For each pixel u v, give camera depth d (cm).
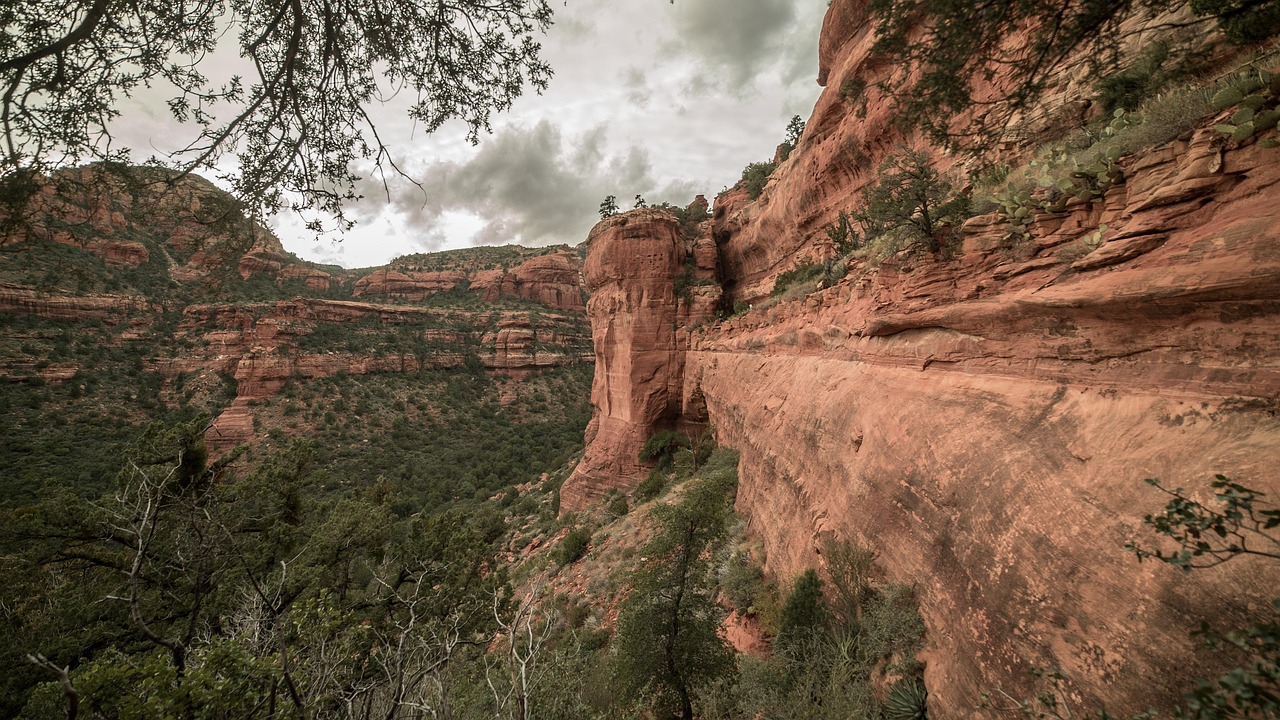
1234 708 265
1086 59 428
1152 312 502
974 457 650
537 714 623
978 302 751
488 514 3997
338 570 1442
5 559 1077
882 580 772
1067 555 473
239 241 440
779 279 2850
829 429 1119
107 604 1093
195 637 525
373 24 455
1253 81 448
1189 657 351
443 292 13000
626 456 3725
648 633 898
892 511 786
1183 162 504
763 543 1428
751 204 3919
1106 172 592
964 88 432
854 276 1299
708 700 840
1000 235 748
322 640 431
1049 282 642
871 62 1959
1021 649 480
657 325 3750
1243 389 422
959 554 612
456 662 971
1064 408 583
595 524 2988
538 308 12325
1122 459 480
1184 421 455
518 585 2395
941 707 565
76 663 1027
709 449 2897
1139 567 410
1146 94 713
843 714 642
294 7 399
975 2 372
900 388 909
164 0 382
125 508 500
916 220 904
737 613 1197
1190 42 668
